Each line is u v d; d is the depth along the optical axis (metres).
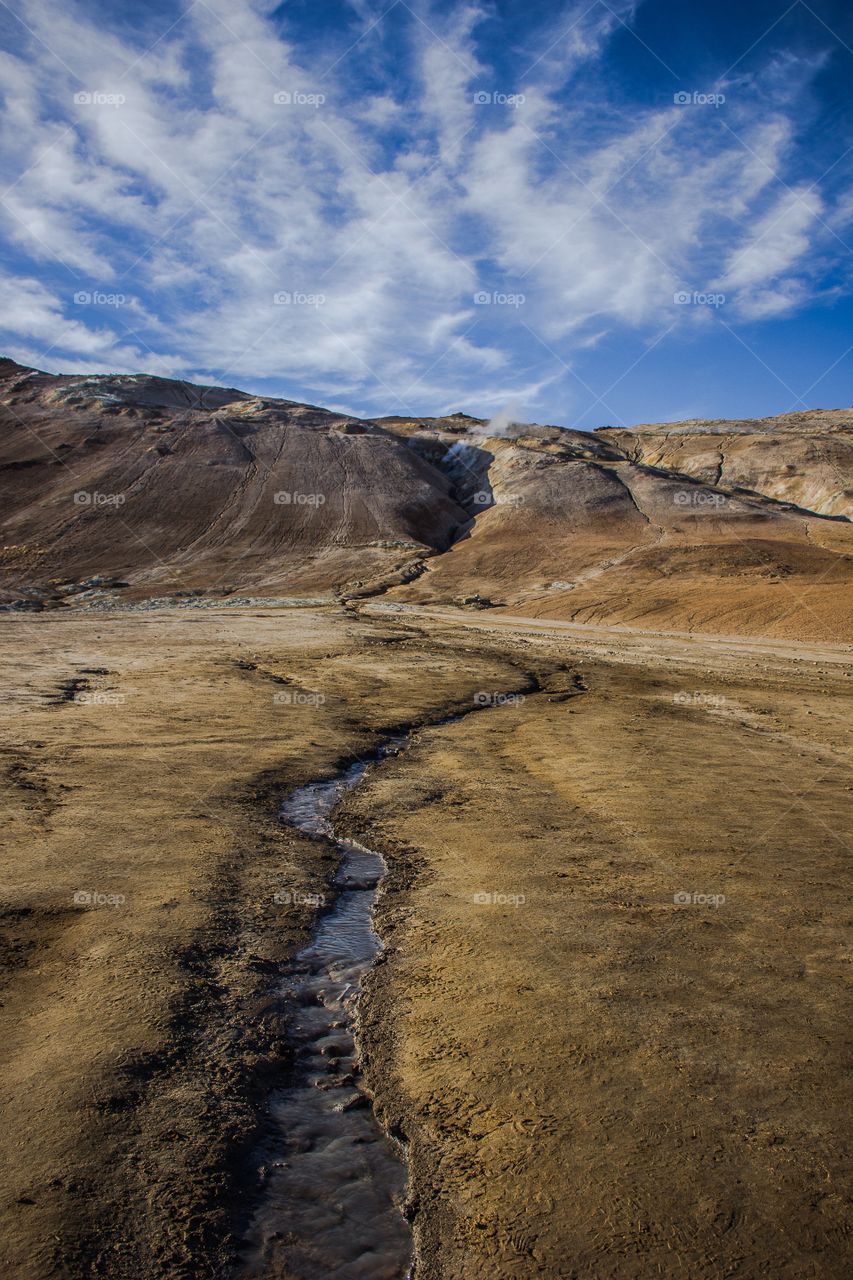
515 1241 3.96
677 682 26.95
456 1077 5.25
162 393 145.12
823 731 18.47
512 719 19.55
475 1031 5.73
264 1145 4.79
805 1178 4.26
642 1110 4.80
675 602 54.47
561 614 56.03
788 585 54.03
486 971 6.58
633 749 15.69
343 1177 4.55
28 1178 4.21
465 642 38.12
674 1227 3.97
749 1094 4.93
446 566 79.19
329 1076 5.45
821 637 42.47
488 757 15.07
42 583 74.31
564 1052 5.40
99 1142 4.53
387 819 10.99
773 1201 4.12
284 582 75.69
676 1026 5.67
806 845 9.81
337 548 88.00
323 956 7.13
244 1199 4.35
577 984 6.29
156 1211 4.11
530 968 6.59
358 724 17.84
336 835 10.45
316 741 15.73
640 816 11.03
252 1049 5.66
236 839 9.80
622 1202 4.14
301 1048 5.78
